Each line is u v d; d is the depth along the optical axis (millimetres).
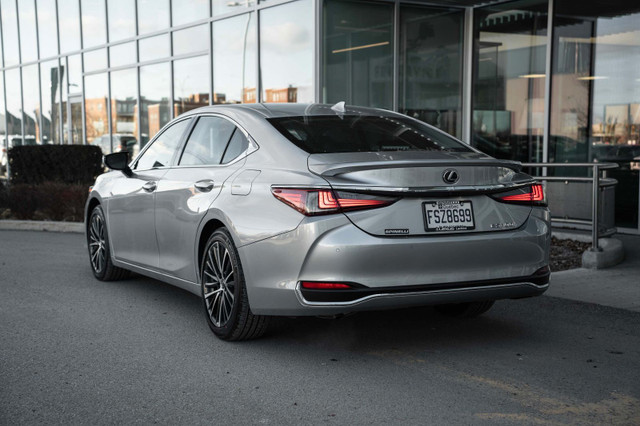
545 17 10711
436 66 11734
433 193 3990
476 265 4090
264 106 5109
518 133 11219
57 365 4215
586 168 10305
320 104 5297
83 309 5695
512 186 4223
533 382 3844
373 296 3900
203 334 4895
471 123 11914
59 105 20109
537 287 4324
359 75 11242
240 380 3910
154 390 3762
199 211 4809
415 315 5363
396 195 3939
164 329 5043
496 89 11508
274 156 4395
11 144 22984
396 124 5000
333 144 4449
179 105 15078
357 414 3393
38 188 12828
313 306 3938
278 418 3354
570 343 4613
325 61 11047
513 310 5535
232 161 4762
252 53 12711
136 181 5977
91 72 18422
